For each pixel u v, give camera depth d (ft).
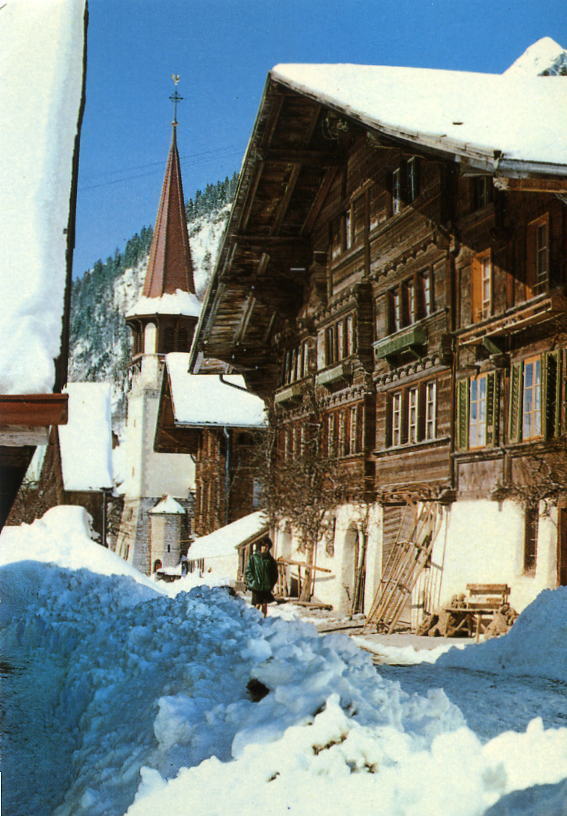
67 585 61.16
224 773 18.54
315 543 107.96
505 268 69.41
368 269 94.73
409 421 86.89
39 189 38.96
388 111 68.23
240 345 127.03
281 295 114.21
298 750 18.61
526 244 66.95
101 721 26.71
